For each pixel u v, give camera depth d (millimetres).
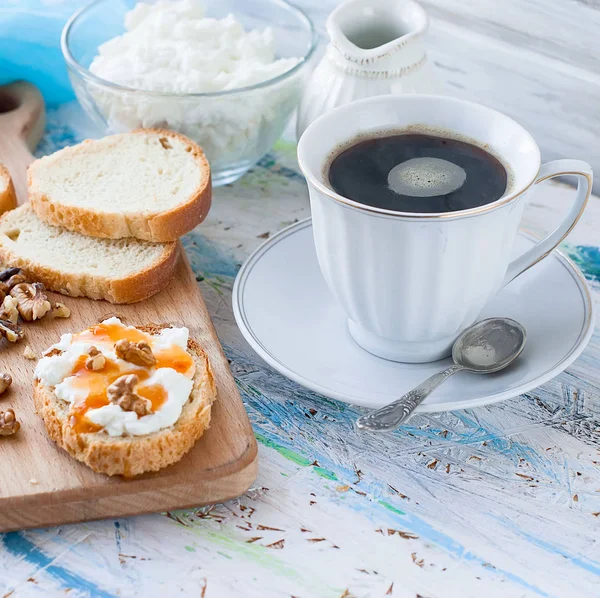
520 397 530
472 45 683
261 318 544
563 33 642
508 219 493
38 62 729
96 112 663
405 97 538
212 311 582
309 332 542
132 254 585
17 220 610
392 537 473
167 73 639
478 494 489
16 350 543
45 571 463
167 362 504
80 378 494
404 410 488
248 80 639
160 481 477
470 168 518
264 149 670
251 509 485
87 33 710
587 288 545
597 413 522
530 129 689
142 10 692
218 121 636
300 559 466
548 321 536
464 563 464
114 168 627
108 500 476
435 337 523
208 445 491
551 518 479
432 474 497
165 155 637
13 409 510
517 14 653
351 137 536
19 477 478
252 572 462
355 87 608
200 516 483
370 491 490
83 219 588
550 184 674
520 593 454
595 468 498
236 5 729
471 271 499
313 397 533
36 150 711
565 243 624
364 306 517
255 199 666
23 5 736
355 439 513
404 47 598
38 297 559
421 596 453
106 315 565
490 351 523
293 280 569
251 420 521
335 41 602
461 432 515
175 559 467
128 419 476
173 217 584
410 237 483
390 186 508
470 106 531
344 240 499
